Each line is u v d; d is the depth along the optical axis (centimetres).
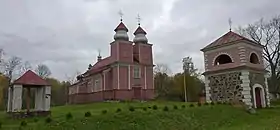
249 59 3164
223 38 3447
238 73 3089
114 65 4488
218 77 3294
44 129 1720
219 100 3231
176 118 2208
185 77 6631
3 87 5194
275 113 2797
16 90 2495
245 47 3141
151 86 4706
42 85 2656
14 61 6388
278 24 4678
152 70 4784
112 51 4638
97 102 4425
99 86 4888
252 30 4891
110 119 1969
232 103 2994
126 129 1855
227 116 2497
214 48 3381
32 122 1956
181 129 2017
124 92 4397
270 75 4928
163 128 1972
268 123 2258
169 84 7344
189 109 2509
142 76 4638
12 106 2455
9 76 6147
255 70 3173
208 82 3400
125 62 4475
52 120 1909
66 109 3244
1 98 5012
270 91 4922
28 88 2684
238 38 3200
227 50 3256
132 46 4647
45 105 2619
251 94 3022
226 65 3241
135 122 1980
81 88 5469
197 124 2175
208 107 2661
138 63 4616
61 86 8062
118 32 4644
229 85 3158
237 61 3131
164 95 7112
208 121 2289
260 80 3234
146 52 4806
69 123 1842
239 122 2372
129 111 2198
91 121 1903
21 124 1803
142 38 4841
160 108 2503
